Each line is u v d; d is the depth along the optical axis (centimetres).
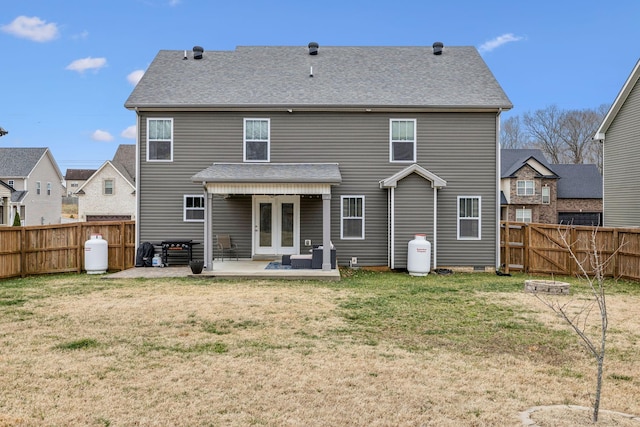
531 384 467
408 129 1460
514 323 727
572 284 1163
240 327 688
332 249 1323
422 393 438
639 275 1212
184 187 1452
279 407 404
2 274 1196
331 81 1555
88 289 1023
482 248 1438
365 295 967
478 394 438
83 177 6569
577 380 480
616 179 1891
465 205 1448
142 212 1448
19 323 701
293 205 1484
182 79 1553
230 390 442
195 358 537
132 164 4119
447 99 1447
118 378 471
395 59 1720
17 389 441
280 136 1459
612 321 748
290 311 801
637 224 1758
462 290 1045
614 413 389
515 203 3334
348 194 1459
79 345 586
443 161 1452
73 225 1345
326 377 477
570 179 3528
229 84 1528
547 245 1369
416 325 712
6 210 3725
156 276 1220
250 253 1474
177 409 399
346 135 1461
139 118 1444
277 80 1559
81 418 380
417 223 1392
